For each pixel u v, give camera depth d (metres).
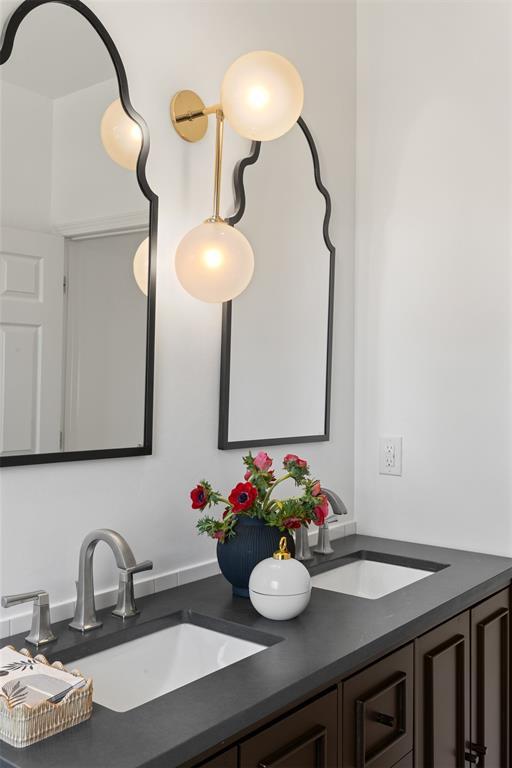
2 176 1.28
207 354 1.75
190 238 1.55
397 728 1.42
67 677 1.03
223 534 1.56
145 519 1.58
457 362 2.08
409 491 2.18
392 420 2.22
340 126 2.23
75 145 1.40
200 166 1.72
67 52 1.39
